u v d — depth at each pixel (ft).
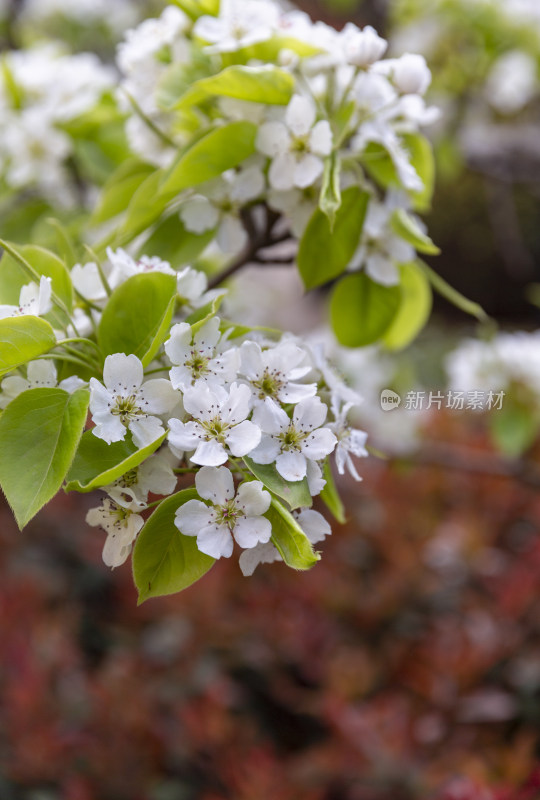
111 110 3.08
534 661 4.26
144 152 2.63
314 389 2.08
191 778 4.19
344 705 3.89
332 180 2.28
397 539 5.02
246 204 2.45
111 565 2.06
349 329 2.65
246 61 2.42
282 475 2.02
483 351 3.38
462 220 12.17
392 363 4.32
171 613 4.87
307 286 2.44
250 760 3.76
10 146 3.07
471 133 4.62
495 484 5.18
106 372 2.03
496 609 4.47
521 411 3.38
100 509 2.07
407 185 2.38
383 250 2.50
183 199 2.46
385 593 4.69
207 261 2.86
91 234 3.02
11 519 6.08
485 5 4.26
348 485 5.56
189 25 2.51
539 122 4.71
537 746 4.05
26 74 3.11
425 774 3.60
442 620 4.61
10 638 4.60
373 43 2.35
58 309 2.15
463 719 3.92
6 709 4.28
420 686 4.07
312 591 4.78
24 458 1.99
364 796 3.60
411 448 4.00
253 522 2.01
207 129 2.40
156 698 4.50
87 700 4.46
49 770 4.06
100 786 4.02
